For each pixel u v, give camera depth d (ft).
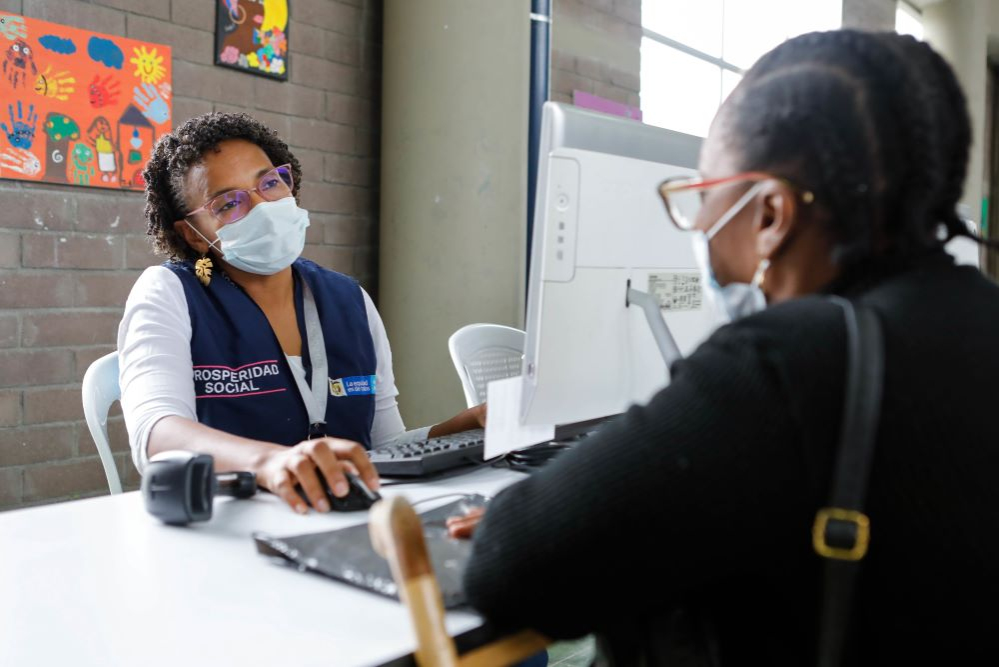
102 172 8.23
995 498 1.69
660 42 14.87
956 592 1.69
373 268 11.01
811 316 1.83
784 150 2.00
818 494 1.71
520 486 2.06
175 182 5.02
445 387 10.15
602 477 1.83
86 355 8.26
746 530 1.73
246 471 3.57
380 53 10.88
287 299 5.17
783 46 2.16
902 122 1.93
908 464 1.70
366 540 2.81
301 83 9.98
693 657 2.02
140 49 8.43
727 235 2.17
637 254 3.60
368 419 5.18
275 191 5.02
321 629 2.27
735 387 1.78
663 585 1.82
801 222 2.02
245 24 9.29
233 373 4.78
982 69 22.94
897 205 1.95
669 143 3.78
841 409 1.73
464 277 9.97
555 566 1.88
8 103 7.55
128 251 8.51
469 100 9.81
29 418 7.89
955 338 1.80
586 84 13.24
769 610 1.85
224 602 2.46
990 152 25.27
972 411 1.73
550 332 3.34
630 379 3.69
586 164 3.34
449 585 2.38
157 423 4.16
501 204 9.78
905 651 1.74
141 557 2.86
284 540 2.81
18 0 7.56
